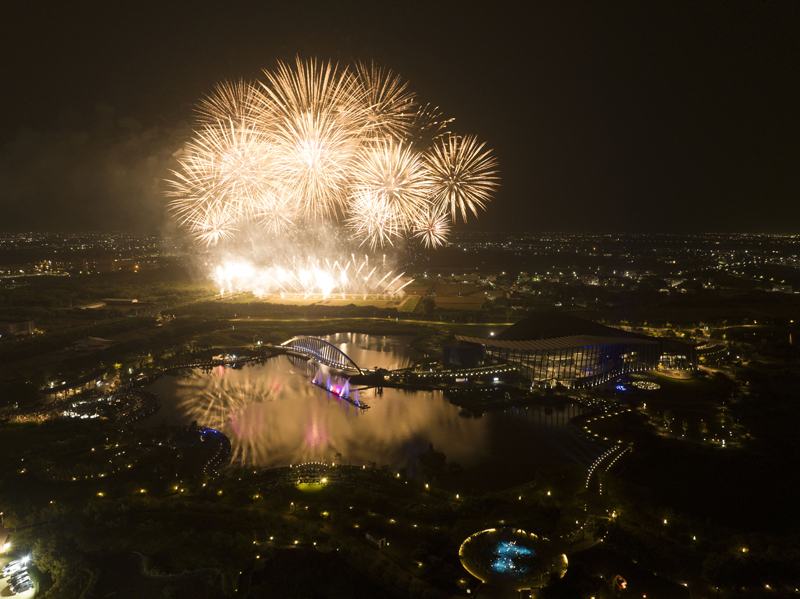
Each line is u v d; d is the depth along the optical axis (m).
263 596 107.62
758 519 134.75
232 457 174.00
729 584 105.00
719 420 199.25
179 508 137.38
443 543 121.31
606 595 104.00
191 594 108.50
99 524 131.88
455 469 162.12
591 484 152.75
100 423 197.25
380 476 155.62
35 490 148.25
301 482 150.12
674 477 156.88
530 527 126.62
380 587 110.31
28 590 110.88
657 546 118.25
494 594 105.44
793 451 169.50
